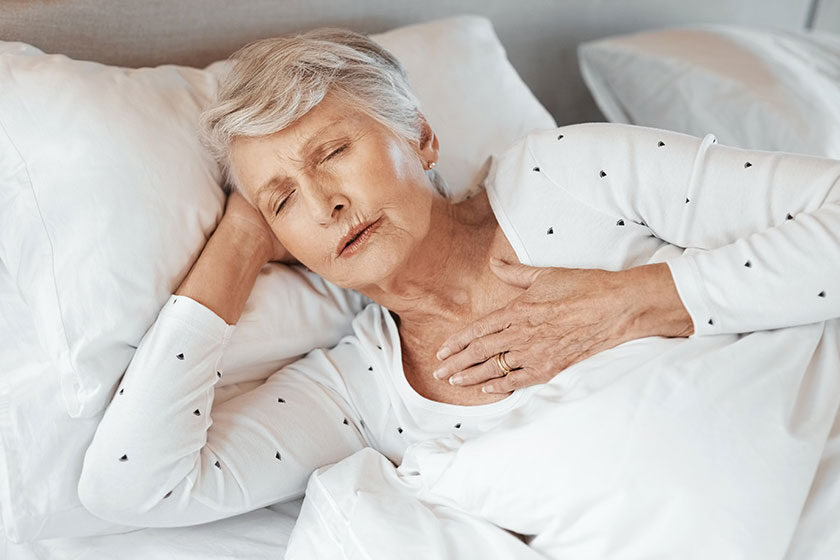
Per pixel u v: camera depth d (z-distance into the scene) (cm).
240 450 112
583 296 104
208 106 114
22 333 114
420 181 110
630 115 192
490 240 118
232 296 112
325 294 128
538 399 102
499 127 150
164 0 144
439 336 119
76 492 106
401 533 96
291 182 108
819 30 247
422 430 115
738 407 91
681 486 88
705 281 98
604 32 206
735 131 171
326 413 119
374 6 168
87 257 105
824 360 97
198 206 114
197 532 111
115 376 107
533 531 97
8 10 131
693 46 184
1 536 110
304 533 103
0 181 108
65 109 109
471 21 160
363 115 108
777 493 87
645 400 92
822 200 101
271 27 157
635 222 113
